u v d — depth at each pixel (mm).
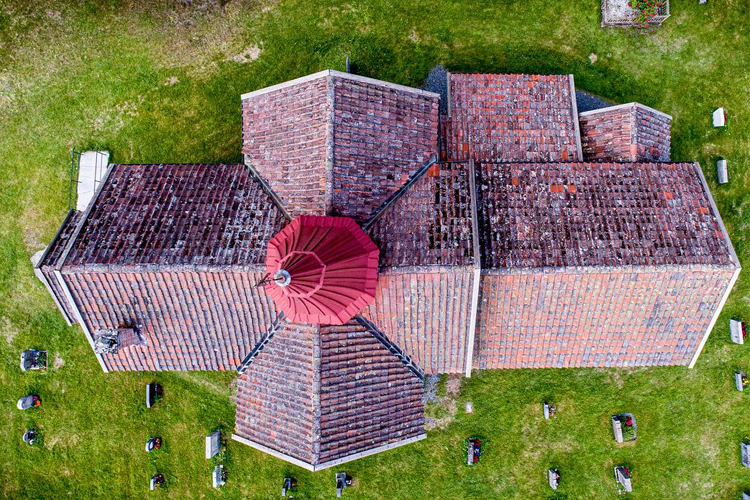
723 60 19188
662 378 19375
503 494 19469
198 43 19641
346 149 13336
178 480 19953
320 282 10594
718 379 19297
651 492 19328
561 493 19359
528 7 19375
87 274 13109
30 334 20000
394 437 14367
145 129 19719
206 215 13953
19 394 20062
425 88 19422
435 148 14648
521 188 14312
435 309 13469
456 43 19406
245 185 14594
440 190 14008
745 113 19188
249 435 14609
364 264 11680
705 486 19312
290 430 13586
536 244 13430
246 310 13891
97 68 19734
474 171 14344
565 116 16484
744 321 19188
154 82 19719
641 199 14219
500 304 13719
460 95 16422
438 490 19547
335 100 13367
